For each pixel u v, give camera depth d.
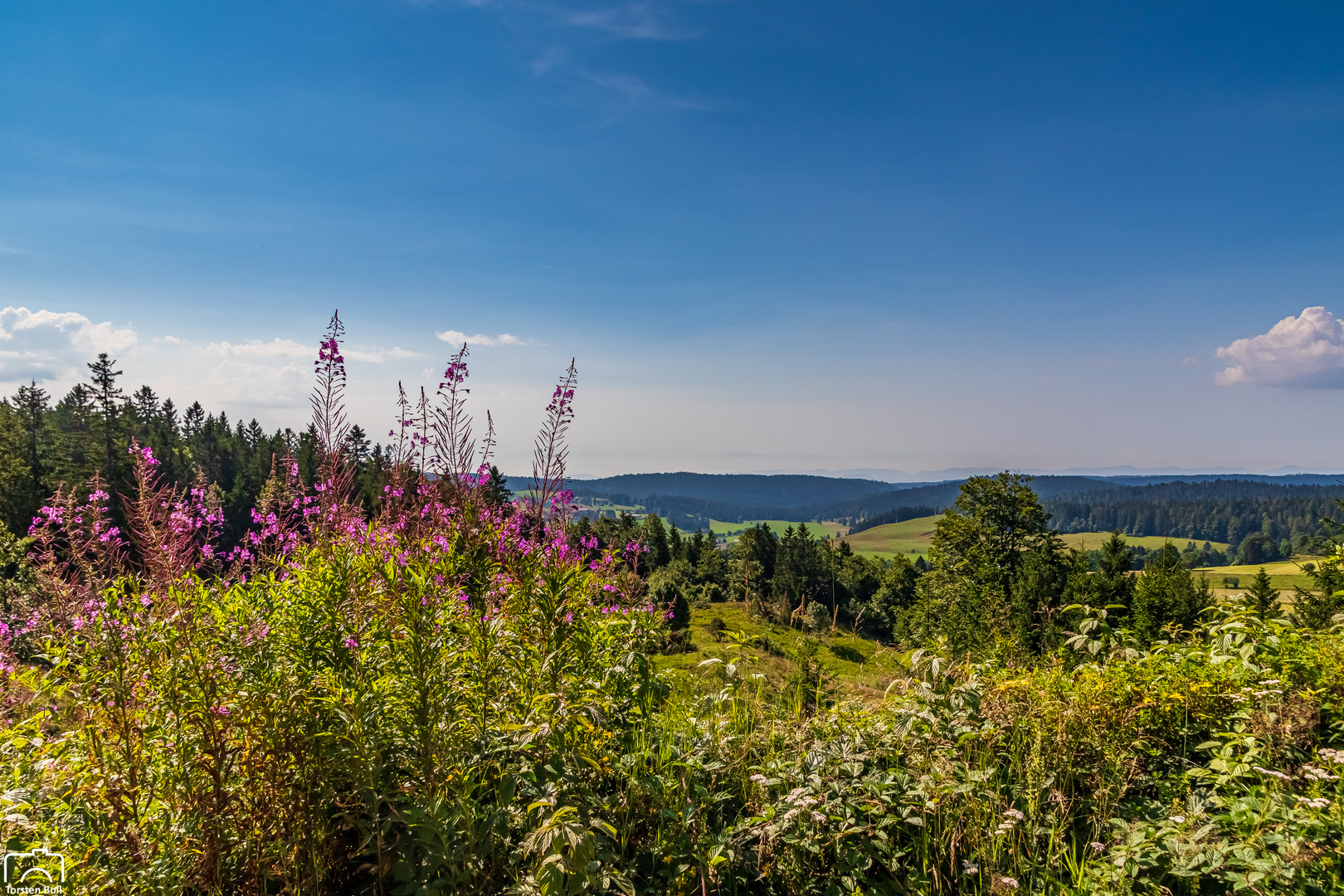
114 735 2.78
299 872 2.70
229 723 2.74
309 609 3.14
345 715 2.68
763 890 3.20
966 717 4.06
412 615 2.97
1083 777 3.89
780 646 6.36
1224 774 3.55
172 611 3.03
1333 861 2.72
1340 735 3.87
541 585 3.71
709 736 4.14
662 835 3.33
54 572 3.41
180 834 2.68
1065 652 4.87
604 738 3.76
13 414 46.22
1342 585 21.41
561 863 2.24
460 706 3.20
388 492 5.11
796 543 64.00
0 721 3.57
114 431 37.94
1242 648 4.54
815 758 3.70
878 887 3.13
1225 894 2.79
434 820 2.60
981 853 3.27
